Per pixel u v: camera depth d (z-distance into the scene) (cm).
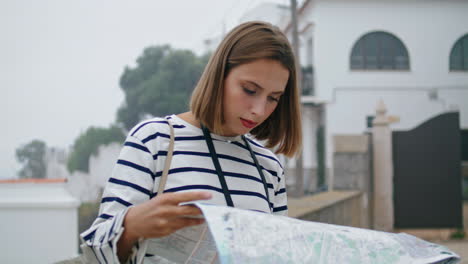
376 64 1520
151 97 1798
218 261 103
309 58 1648
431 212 786
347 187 721
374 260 99
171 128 116
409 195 789
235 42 114
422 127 795
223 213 91
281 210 139
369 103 1517
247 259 86
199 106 116
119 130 1898
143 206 91
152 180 109
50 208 405
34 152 2416
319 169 1530
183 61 1844
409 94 1509
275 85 113
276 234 94
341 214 550
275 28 118
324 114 1547
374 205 775
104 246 92
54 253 405
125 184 104
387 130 777
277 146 144
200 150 116
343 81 1520
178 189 109
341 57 1523
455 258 105
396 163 791
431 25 1508
